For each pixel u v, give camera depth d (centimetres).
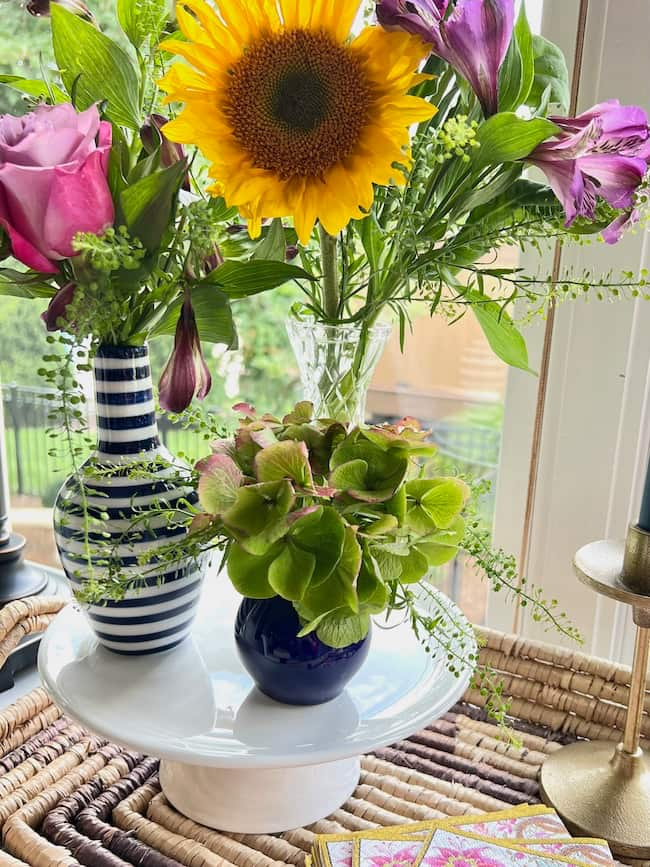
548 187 58
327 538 52
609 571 62
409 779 68
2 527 94
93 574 57
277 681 58
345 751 53
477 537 60
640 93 76
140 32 57
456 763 71
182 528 61
